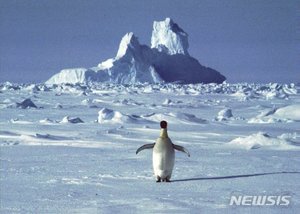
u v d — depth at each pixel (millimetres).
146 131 67250
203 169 33750
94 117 101000
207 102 170250
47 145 51281
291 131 71688
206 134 65438
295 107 101812
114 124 80438
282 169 33781
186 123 84500
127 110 129250
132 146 50781
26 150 46594
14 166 35469
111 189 25969
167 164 28156
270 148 48125
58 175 30828
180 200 22844
